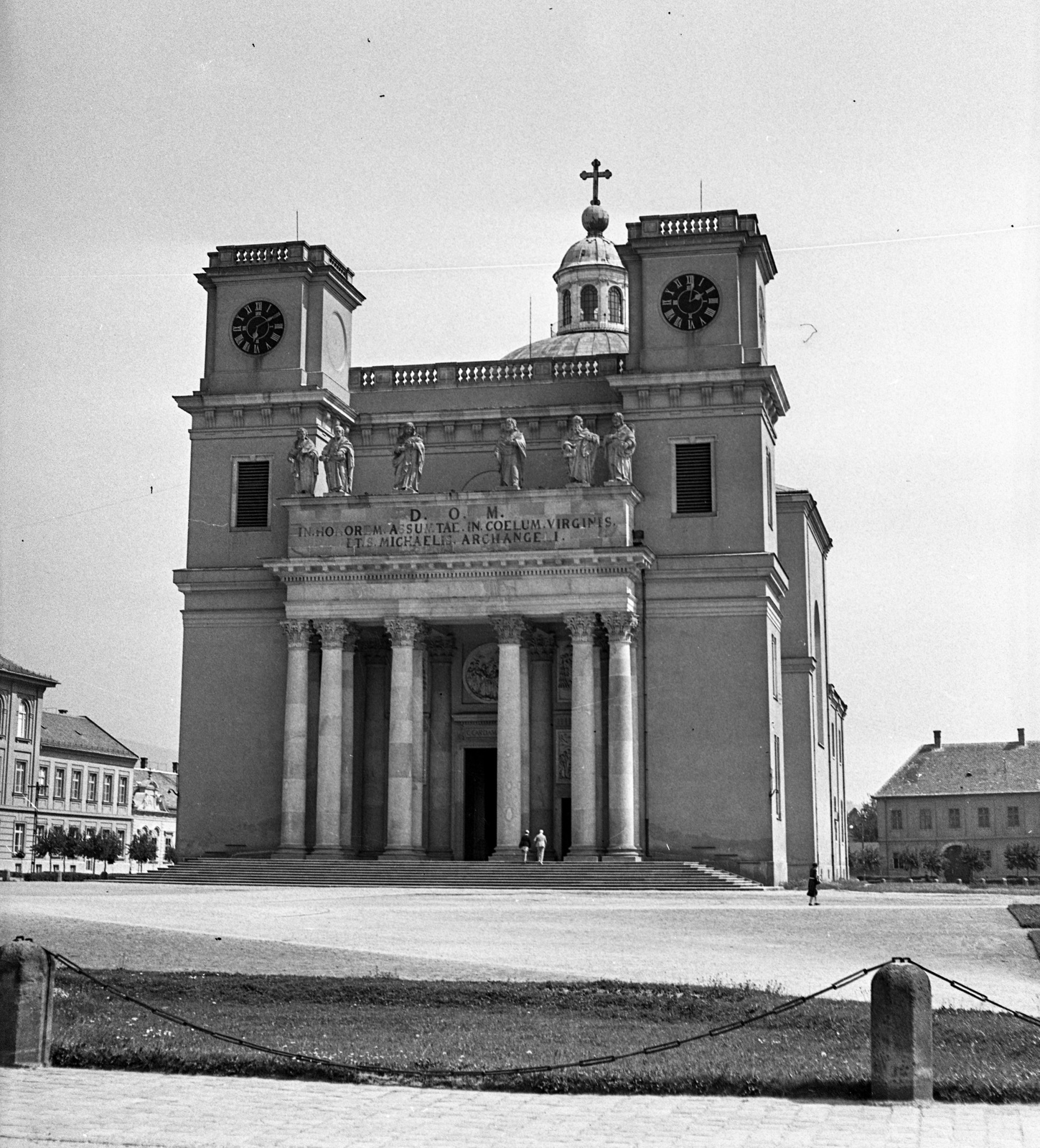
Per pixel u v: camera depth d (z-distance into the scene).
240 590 76.88
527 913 47.94
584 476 71.56
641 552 69.56
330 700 72.62
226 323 79.25
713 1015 28.05
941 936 41.94
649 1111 20.05
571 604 70.38
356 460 80.19
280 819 75.00
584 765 69.50
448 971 33.66
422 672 73.25
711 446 73.44
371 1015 27.86
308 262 78.69
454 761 76.88
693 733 71.38
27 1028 23.02
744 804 70.50
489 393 79.94
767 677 71.19
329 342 79.94
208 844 75.56
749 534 72.56
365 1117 19.67
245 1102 20.61
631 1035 25.86
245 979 31.30
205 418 78.56
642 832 71.00
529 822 72.62
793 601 86.56
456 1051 23.97
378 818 76.31
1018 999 31.33
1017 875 145.62
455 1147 18.06
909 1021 20.86
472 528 71.75
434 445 79.06
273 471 77.62
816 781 87.81
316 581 73.06
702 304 74.62
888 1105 20.45
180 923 42.12
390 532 72.69
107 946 36.41
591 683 70.25
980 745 159.12
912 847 157.00
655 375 73.62
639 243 75.31
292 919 44.50
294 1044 24.61
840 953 38.72
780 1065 22.69
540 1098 20.98
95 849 123.12
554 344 96.12
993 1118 19.61
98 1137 18.53
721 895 59.69
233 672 76.50
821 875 89.50
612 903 52.84
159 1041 24.52
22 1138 18.42
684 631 72.12
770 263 78.00
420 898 55.69
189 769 76.19
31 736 124.88
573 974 33.41
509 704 70.50
